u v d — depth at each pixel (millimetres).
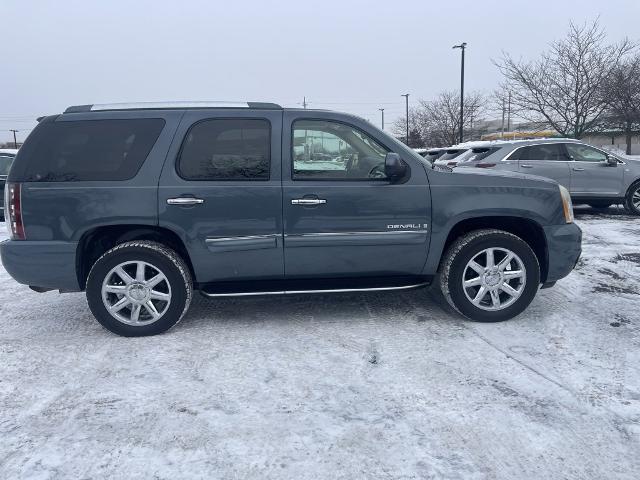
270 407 3170
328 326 4461
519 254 4367
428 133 43094
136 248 4137
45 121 4223
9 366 3779
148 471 2600
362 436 2861
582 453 2691
